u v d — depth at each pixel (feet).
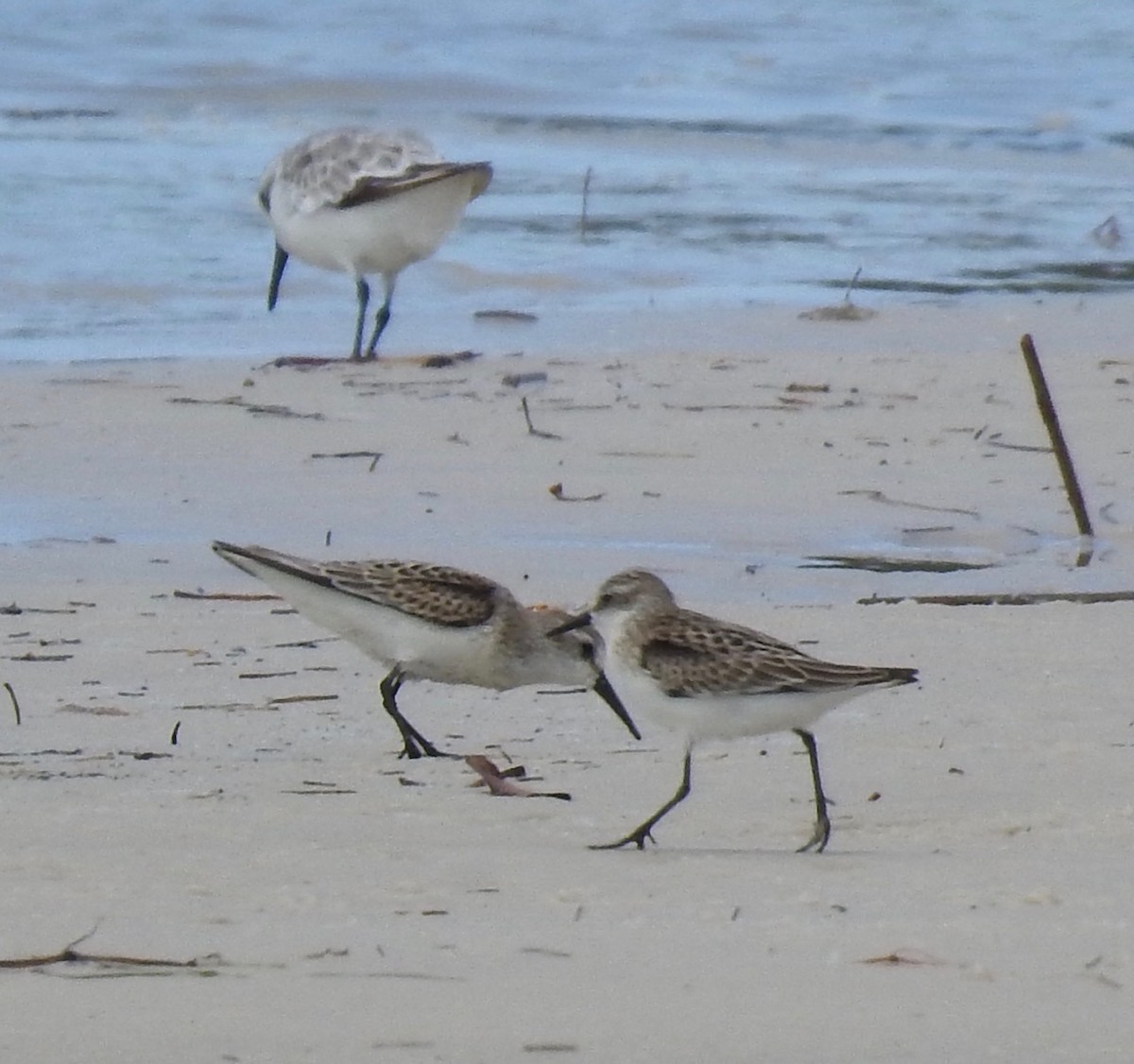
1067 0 151.84
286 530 47.34
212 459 52.85
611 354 64.80
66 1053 19.86
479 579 34.88
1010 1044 20.47
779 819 29.04
